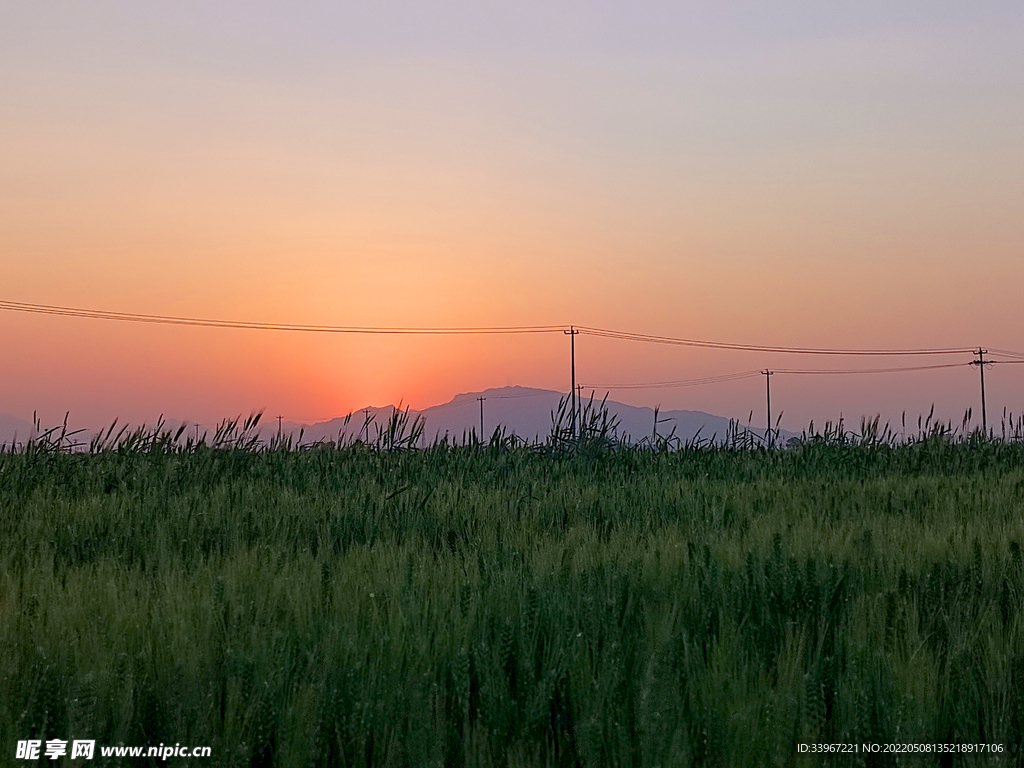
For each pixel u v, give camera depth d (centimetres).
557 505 1077
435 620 498
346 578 606
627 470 1512
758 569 572
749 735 383
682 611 518
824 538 736
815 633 504
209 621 481
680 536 812
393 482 1241
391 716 395
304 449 1413
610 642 463
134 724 394
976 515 932
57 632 472
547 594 529
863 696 406
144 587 604
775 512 965
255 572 632
